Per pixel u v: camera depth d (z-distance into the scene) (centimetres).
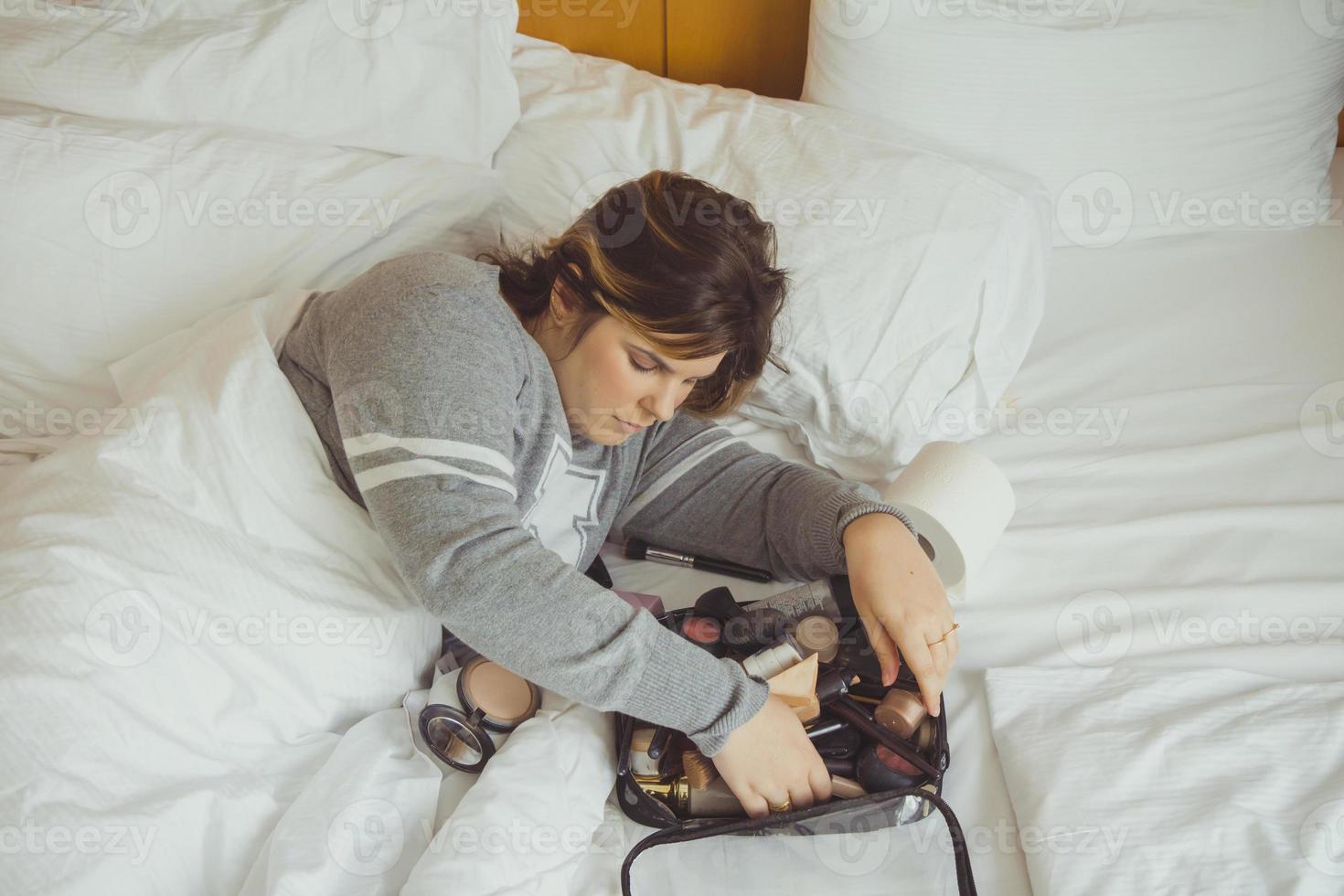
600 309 81
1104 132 138
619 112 132
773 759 78
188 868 70
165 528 80
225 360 86
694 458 104
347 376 79
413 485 76
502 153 128
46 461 86
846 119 133
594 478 98
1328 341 126
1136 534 102
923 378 112
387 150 120
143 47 111
